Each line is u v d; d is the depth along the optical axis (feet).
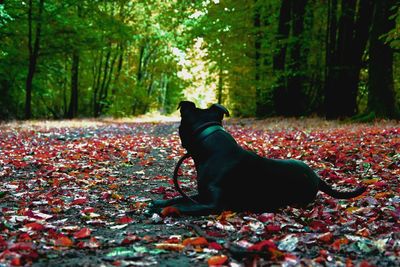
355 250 10.07
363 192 15.84
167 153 33.30
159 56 153.17
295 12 70.90
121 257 9.41
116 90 133.59
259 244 9.41
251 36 80.38
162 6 125.39
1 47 76.74
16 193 18.65
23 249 9.83
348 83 59.67
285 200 14.71
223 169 13.67
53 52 84.12
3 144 37.68
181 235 11.37
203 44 85.35
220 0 79.51
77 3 80.18
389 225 12.11
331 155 26.30
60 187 20.17
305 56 74.49
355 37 59.31
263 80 76.64
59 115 116.88
